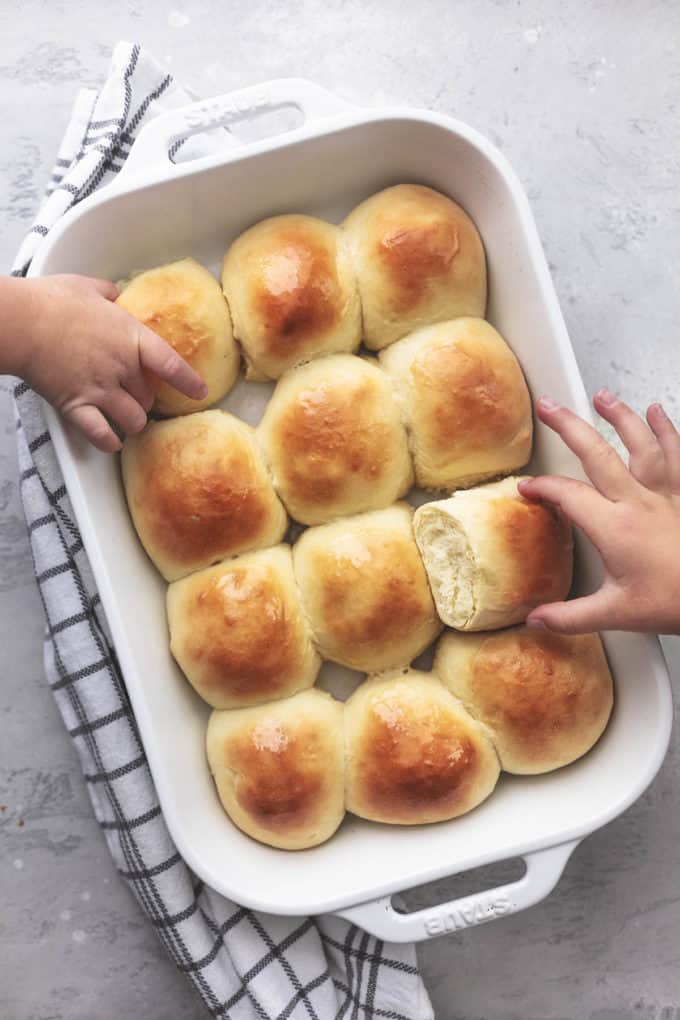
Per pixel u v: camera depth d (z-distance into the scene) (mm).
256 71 640
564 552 539
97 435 514
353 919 524
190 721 558
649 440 537
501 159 538
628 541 511
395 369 552
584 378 636
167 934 585
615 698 556
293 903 522
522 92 647
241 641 528
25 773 625
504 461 550
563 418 525
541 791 559
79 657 576
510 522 522
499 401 539
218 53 640
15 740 625
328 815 542
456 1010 630
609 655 559
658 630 518
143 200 533
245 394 576
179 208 547
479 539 516
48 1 637
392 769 532
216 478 531
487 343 548
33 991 624
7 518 624
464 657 543
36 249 547
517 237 544
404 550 539
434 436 540
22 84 633
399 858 545
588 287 639
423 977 629
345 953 597
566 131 646
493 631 545
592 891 634
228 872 531
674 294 641
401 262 542
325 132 529
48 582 578
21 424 579
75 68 635
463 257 549
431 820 545
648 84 650
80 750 611
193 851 522
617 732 551
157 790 517
